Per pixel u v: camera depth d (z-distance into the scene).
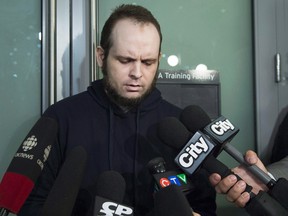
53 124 0.97
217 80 1.64
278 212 0.84
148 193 1.17
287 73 1.65
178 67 1.64
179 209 0.74
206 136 0.93
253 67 1.67
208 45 1.66
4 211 0.82
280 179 0.88
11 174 0.84
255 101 1.65
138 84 1.10
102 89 1.25
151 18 1.11
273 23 1.65
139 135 1.22
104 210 0.74
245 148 1.66
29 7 1.55
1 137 1.53
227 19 1.67
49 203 0.77
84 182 1.17
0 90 1.54
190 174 0.91
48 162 1.15
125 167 1.19
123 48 1.07
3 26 1.54
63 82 1.55
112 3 1.61
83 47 1.55
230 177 0.88
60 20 1.55
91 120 1.23
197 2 1.65
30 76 1.55
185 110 1.04
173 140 0.98
